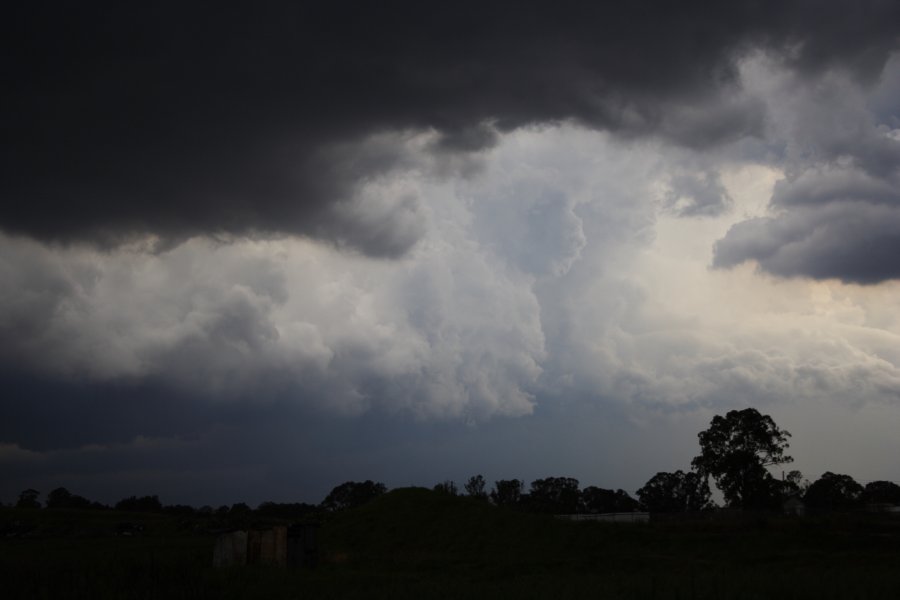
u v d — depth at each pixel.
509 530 61.59
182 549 61.28
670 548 53.25
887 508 67.25
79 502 162.00
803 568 39.25
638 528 58.56
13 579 34.47
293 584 36.22
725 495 90.25
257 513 138.88
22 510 127.19
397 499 73.31
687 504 124.62
